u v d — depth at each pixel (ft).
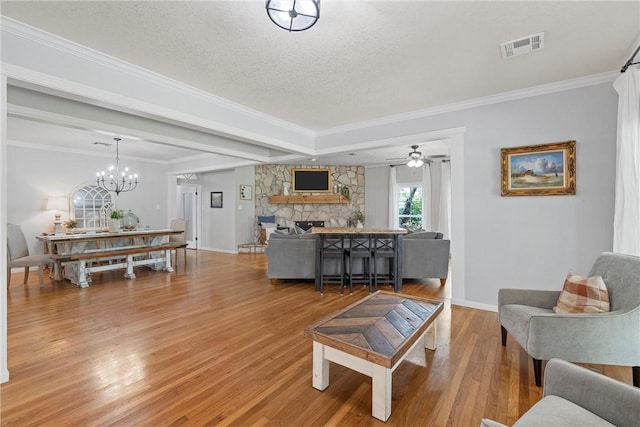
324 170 26.81
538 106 10.39
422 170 25.35
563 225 10.08
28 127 15.33
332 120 14.25
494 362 7.47
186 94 10.40
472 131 11.62
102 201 22.39
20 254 14.65
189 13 6.41
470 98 11.41
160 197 25.77
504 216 11.07
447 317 10.63
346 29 6.95
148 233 17.31
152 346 8.20
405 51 7.95
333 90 10.63
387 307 7.68
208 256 23.94
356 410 5.68
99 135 16.99
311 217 27.20
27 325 9.58
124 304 11.78
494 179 11.22
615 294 6.37
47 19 6.63
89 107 11.05
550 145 10.13
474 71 9.15
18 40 6.82
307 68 8.95
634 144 7.50
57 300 12.23
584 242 9.77
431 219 24.91
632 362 5.90
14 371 6.86
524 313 6.93
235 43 7.59
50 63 7.32
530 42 7.53
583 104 9.70
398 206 27.14
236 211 25.61
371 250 14.11
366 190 28.02
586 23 6.76
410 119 13.10
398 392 6.24
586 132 9.68
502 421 5.38
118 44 7.66
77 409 5.58
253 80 9.81
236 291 13.79
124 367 7.09
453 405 5.82
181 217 29.94
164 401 5.86
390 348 5.56
